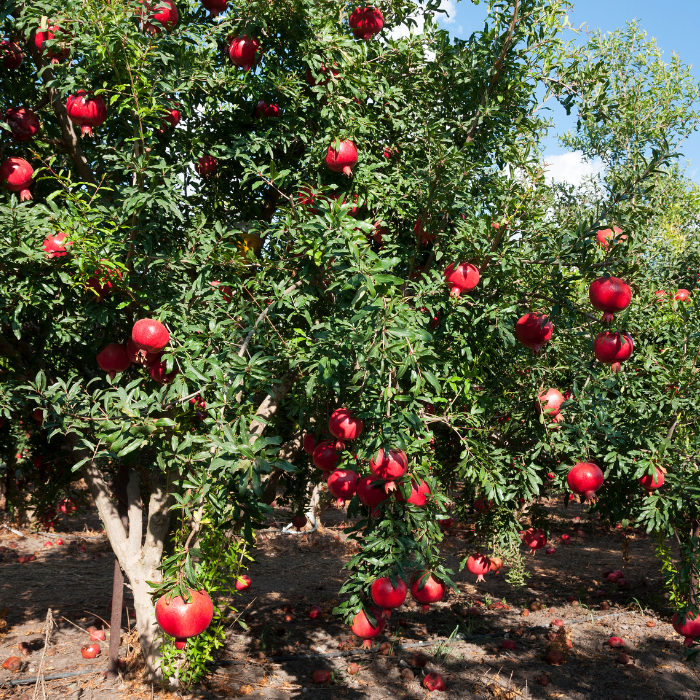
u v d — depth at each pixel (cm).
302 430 503
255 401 462
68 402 358
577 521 1533
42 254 342
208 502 271
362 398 276
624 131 455
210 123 468
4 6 369
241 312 344
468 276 334
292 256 361
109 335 436
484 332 392
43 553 1202
